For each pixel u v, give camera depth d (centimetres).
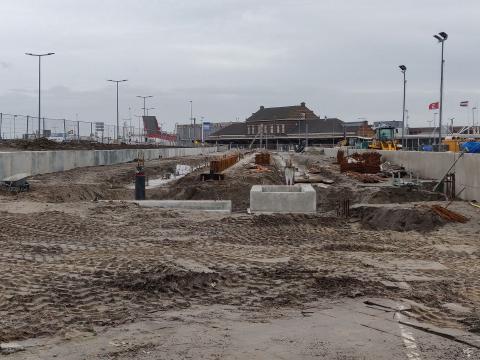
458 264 1062
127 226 1461
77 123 5025
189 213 1694
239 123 16888
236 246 1219
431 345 576
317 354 545
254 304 744
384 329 632
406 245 1271
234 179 3036
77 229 1389
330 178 3216
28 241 1211
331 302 756
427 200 2123
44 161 2881
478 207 1719
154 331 617
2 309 698
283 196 1752
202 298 773
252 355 540
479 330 625
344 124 12669
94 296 767
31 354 538
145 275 884
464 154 1992
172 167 4325
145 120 10581
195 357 532
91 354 539
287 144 15125
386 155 3794
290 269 957
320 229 1502
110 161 4053
